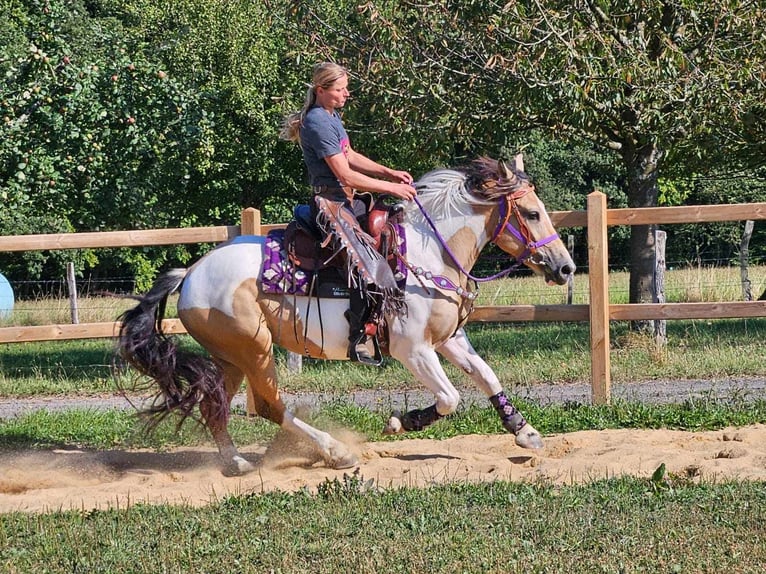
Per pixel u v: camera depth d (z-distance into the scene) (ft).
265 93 105.50
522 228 26.78
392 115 51.44
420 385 42.80
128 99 55.67
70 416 36.63
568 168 143.43
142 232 35.96
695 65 49.65
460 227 26.78
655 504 21.63
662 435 30.68
